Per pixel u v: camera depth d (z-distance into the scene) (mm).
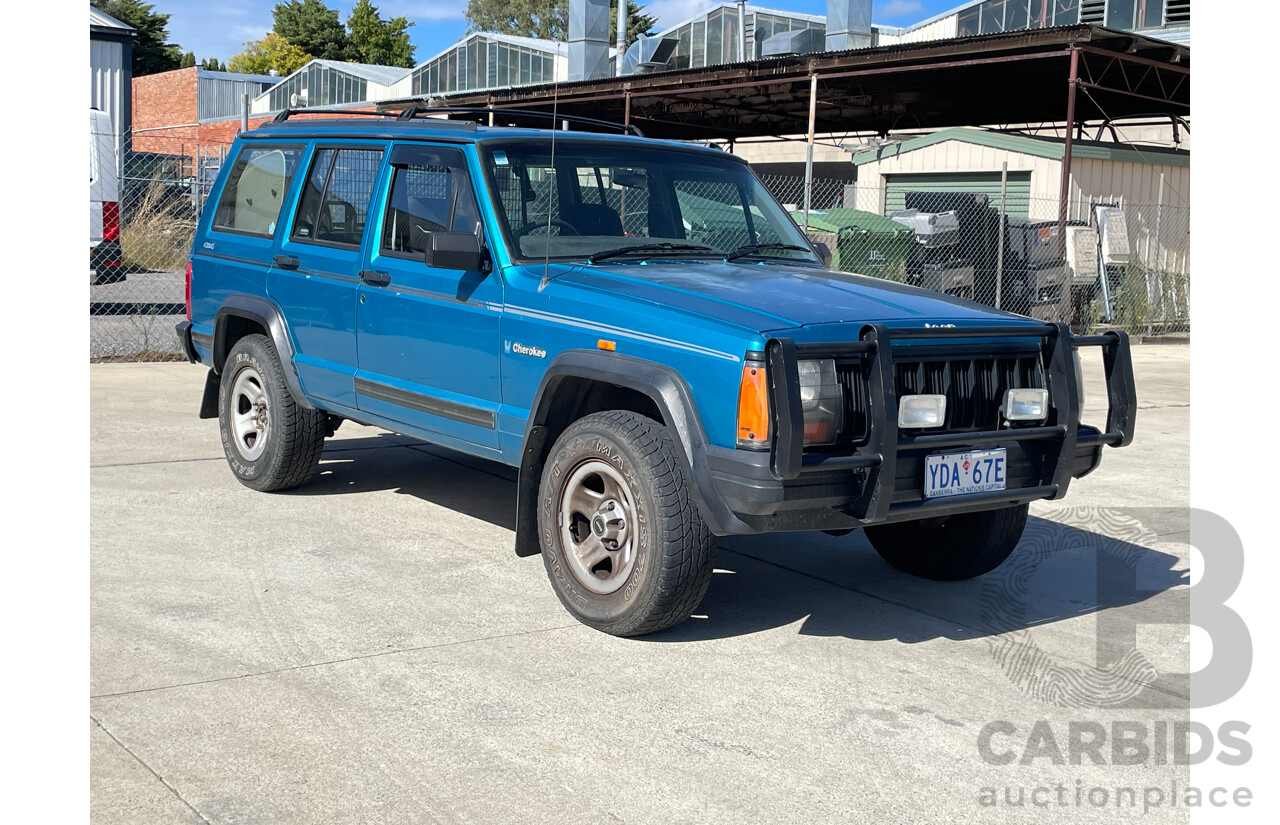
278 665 4012
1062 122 25250
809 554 5816
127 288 17781
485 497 6598
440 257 4773
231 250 6676
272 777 3205
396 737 3492
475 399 5098
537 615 4656
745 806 3164
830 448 4012
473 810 3076
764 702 3881
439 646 4262
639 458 4223
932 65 17109
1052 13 27484
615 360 4387
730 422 4008
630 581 4309
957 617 4852
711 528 4113
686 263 5180
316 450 6297
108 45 28172
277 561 5211
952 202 16906
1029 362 4520
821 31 24328
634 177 5453
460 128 5324
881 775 3383
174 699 3693
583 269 4887
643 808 3129
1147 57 16297
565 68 31719
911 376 4219
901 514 4121
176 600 4629
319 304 5965
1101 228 18000
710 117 25375
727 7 30297
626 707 3791
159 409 8852
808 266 5523
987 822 3131
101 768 3213
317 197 6152
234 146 6961
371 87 39750
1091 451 4711
